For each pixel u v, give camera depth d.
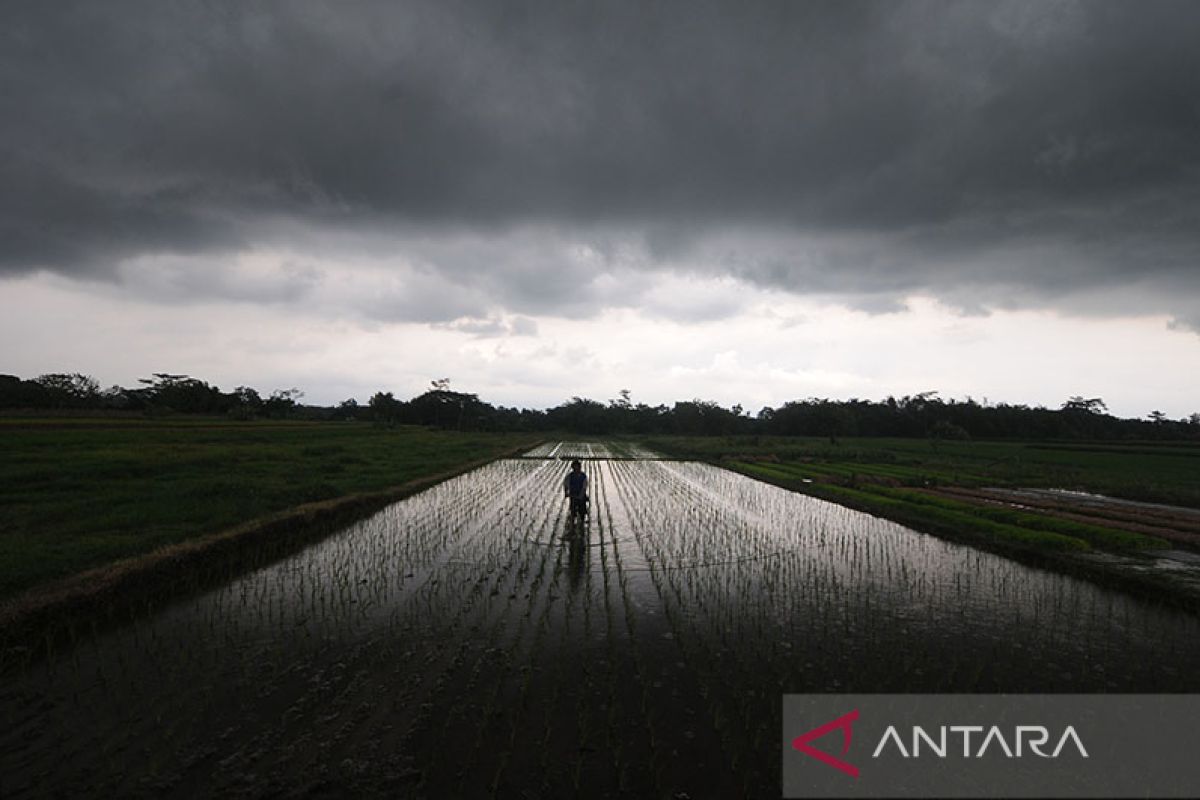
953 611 9.98
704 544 15.39
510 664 7.61
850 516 20.17
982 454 50.22
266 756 5.53
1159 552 14.09
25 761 5.43
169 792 5.01
